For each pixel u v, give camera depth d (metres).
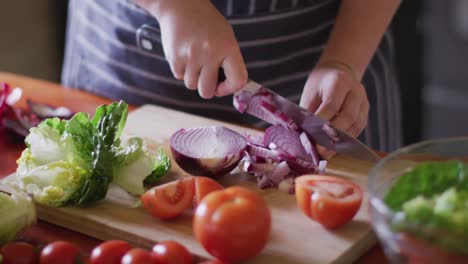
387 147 1.74
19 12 1.93
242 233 0.92
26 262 0.92
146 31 1.47
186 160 1.16
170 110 1.43
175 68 1.23
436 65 3.09
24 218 1.02
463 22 2.98
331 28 1.56
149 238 1.02
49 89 1.55
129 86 1.56
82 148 1.10
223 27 1.21
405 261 0.85
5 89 1.40
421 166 0.92
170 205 1.04
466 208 0.84
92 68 1.62
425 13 3.03
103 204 1.09
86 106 1.48
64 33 2.06
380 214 0.85
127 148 1.13
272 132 1.23
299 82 1.57
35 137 1.10
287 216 1.07
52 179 1.07
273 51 1.51
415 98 1.88
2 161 1.28
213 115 1.55
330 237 1.02
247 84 1.19
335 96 1.27
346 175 1.20
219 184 1.10
